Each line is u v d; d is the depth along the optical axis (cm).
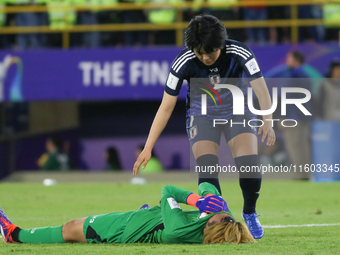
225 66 1309
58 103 4575
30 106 4281
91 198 2555
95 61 3672
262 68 3534
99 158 4359
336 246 1187
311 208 2183
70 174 3672
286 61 3509
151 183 3309
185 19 3938
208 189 1220
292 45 3516
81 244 1217
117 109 4384
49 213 2022
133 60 3647
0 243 1273
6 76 3712
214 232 1118
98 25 3975
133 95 3653
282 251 1102
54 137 3953
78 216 1917
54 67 3697
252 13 3794
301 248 1150
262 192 2770
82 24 3994
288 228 1573
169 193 1224
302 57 3453
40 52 3703
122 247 1151
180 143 4184
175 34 3994
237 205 2273
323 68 3475
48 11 3953
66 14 3950
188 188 2916
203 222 1138
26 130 4262
